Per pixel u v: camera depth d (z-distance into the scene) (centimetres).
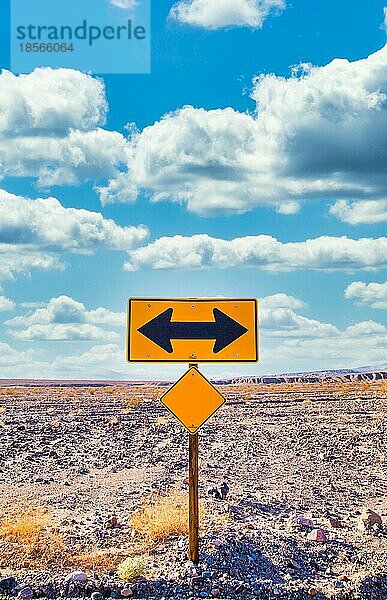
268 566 963
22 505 1284
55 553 982
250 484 1519
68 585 865
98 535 1082
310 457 1902
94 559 963
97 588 863
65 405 3678
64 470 1658
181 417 959
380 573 957
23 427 2427
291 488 1490
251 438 2270
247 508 1272
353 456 1914
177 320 954
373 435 2308
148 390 6044
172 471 1662
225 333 955
